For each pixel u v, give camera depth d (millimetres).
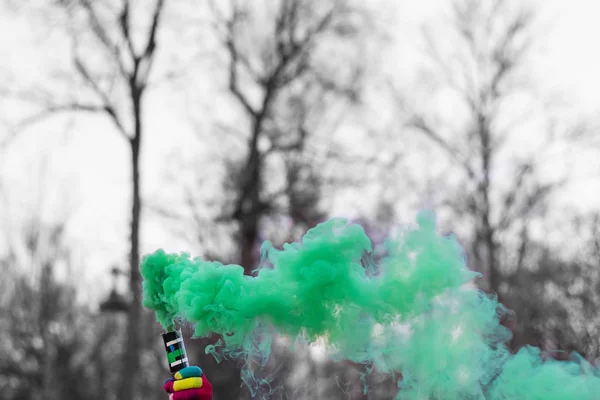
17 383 25172
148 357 22750
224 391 18719
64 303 24906
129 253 15641
